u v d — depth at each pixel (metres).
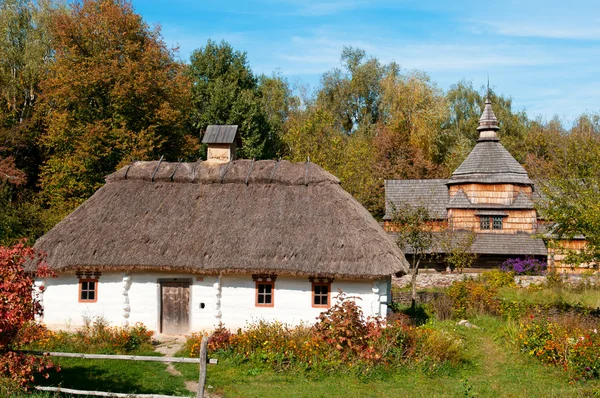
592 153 19.97
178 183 21.11
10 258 10.47
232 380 13.94
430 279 31.47
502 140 56.31
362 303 18.27
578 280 30.39
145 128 34.75
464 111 62.56
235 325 18.80
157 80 35.12
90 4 34.91
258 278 18.80
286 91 60.53
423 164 49.53
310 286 18.61
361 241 18.19
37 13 37.03
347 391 13.14
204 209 19.88
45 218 28.66
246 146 42.84
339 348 14.84
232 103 43.03
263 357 15.08
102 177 33.12
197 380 13.98
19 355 10.77
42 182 33.66
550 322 16.88
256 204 19.86
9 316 9.89
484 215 36.78
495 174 37.03
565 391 13.30
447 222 37.84
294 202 19.73
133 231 19.16
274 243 18.41
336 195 19.81
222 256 18.22
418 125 50.78
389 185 41.59
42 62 36.50
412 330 16.11
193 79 44.75
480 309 21.48
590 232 18.09
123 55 34.75
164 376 14.15
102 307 19.12
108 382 13.40
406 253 33.31
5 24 35.69
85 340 16.66
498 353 16.56
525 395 13.05
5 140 34.00
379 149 50.38
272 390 13.21
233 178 20.86
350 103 57.75
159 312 19.05
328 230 18.58
